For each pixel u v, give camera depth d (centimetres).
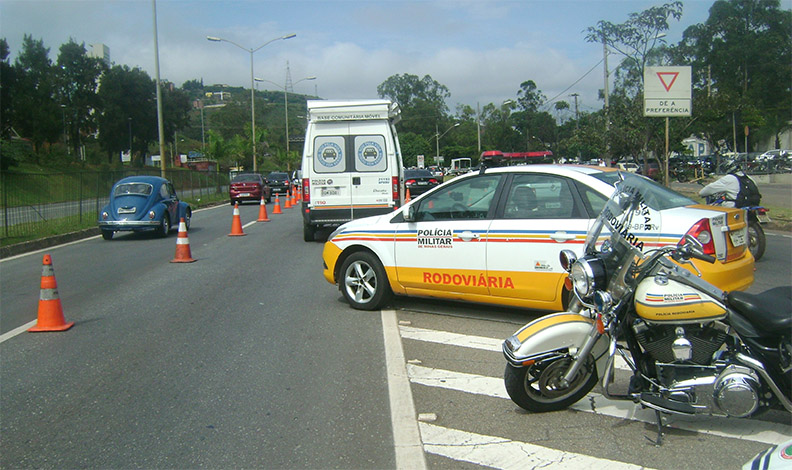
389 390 516
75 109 6719
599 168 665
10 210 1633
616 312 429
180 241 1220
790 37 6412
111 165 5628
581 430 438
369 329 701
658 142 2359
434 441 425
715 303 401
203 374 561
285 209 2933
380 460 400
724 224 583
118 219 1650
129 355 620
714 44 6544
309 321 740
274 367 578
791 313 384
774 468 284
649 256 425
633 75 2380
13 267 1212
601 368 460
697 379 403
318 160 1378
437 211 713
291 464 396
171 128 7662
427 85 12194
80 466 397
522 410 475
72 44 6812
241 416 470
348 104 1359
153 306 834
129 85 7019
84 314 795
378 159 1374
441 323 718
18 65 5312
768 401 402
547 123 8169
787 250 1177
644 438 424
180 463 399
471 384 530
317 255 1283
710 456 397
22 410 487
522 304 660
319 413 473
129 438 436
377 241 755
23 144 4703
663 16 2236
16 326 744
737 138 6072
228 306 827
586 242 454
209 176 4162
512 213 659
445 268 700
